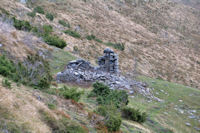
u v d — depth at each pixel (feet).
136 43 199.31
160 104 57.26
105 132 26.32
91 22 209.36
